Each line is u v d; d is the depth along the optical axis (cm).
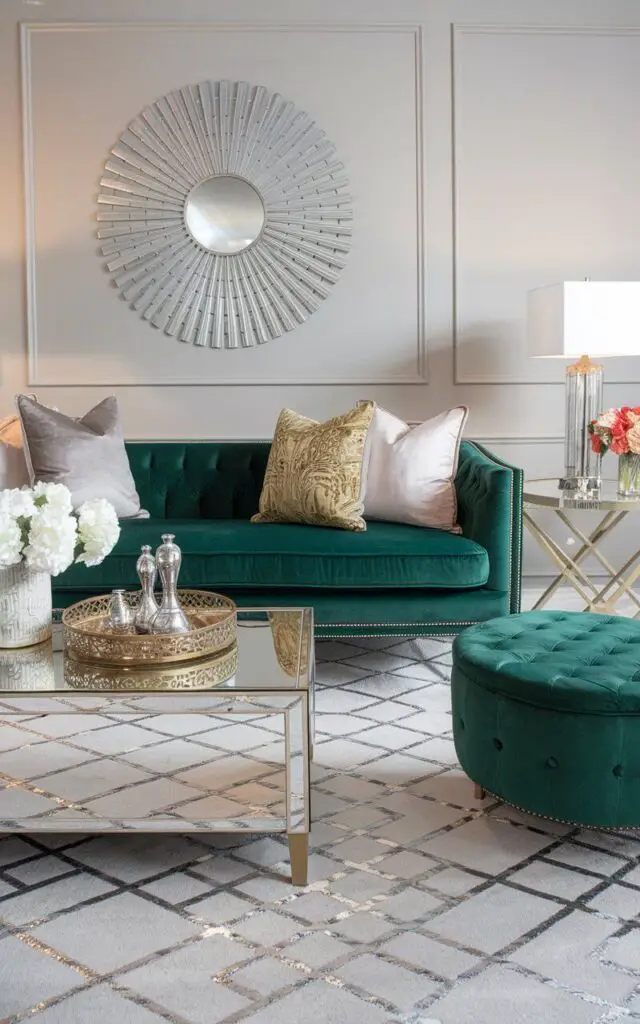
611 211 430
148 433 433
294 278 429
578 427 378
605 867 205
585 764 200
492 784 218
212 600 247
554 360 433
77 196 423
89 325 429
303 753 194
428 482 344
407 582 311
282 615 256
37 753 254
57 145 421
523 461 437
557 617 254
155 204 424
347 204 425
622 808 201
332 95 421
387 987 164
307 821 196
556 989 163
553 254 430
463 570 310
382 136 423
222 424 434
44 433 348
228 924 184
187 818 200
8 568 221
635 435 347
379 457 355
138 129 420
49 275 426
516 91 423
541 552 438
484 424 435
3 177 421
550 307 365
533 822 227
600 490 375
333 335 432
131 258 425
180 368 432
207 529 330
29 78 418
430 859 209
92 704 193
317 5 417
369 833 221
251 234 426
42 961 172
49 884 199
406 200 426
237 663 212
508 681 210
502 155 426
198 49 418
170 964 171
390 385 433
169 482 394
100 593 316
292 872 198
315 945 176
